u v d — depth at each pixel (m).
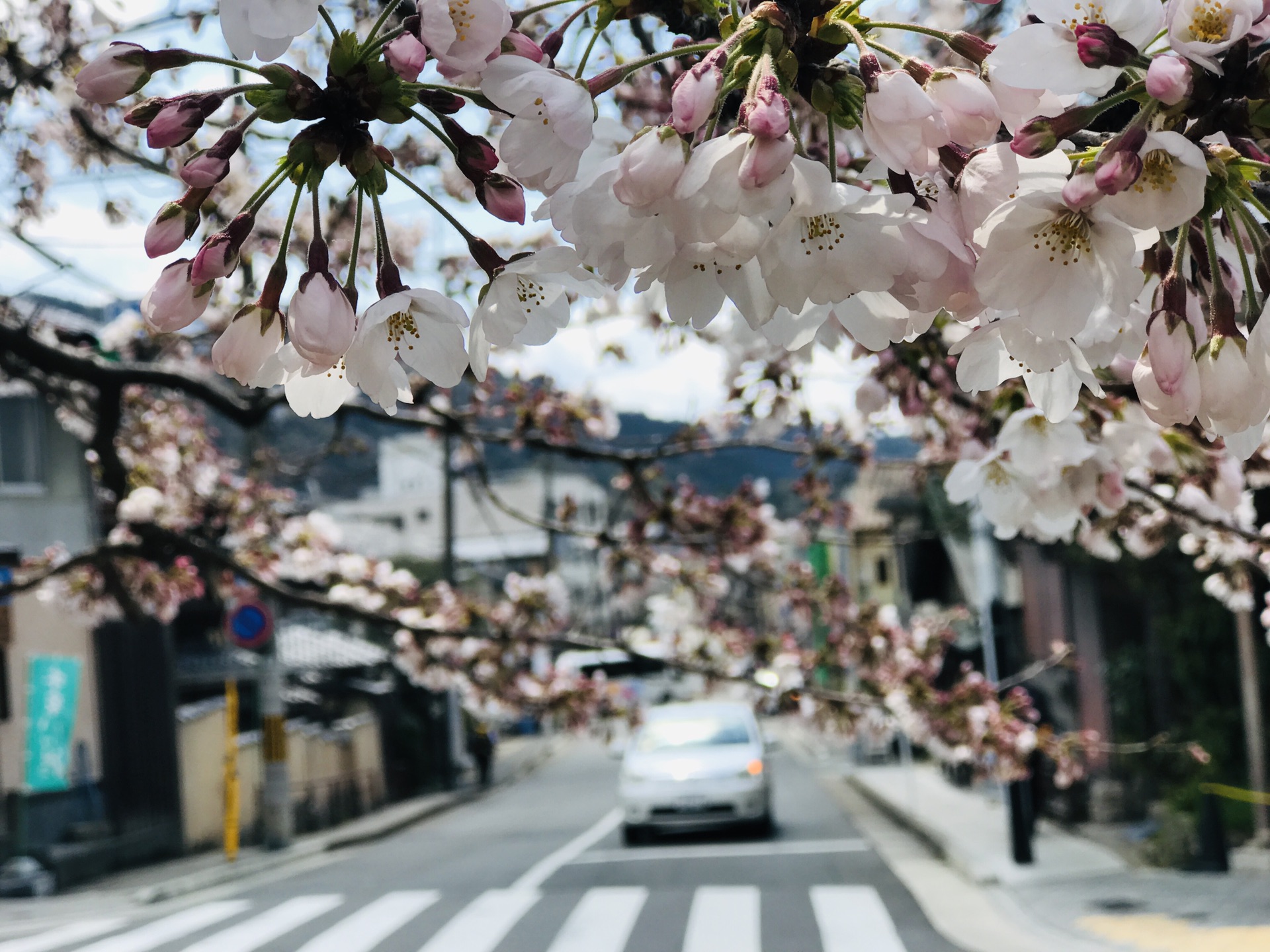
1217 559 5.00
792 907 9.10
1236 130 1.06
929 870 11.03
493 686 9.37
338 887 11.95
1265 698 12.08
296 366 1.30
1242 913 7.52
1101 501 2.49
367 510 64.06
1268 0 1.06
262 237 6.21
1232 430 1.15
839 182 1.12
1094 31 1.07
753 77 1.07
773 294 1.08
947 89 1.12
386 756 27.31
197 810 17.27
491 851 14.66
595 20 1.43
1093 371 1.53
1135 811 12.96
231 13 1.08
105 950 8.74
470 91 1.16
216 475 9.62
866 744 25.98
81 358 5.55
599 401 7.76
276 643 16.69
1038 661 16.09
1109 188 1.00
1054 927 7.80
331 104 1.16
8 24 5.77
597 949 7.87
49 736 14.66
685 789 14.17
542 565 9.34
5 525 14.40
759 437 5.75
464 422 6.33
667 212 1.05
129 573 7.88
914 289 1.13
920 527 21.55
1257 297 1.17
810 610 8.35
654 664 7.84
